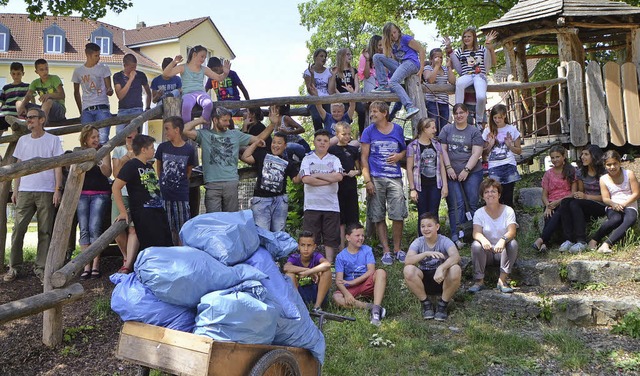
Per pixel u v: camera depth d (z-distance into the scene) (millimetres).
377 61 7855
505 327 5551
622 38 11914
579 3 9555
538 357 4938
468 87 8250
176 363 3498
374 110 6914
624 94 9094
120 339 3746
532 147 9305
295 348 4016
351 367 4777
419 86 7805
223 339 3514
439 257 5719
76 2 11109
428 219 5844
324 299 5895
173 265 3654
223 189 6812
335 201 6730
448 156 7062
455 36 18922
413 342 5148
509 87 8656
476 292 6070
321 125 8688
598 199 6793
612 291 5789
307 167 6656
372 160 6988
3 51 32469
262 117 8562
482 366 4758
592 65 9086
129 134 6512
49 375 4879
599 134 9031
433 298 6094
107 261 7742
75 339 5469
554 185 7062
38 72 8766
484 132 7594
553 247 6953
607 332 5375
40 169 5027
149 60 35312
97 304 6078
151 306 3686
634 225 6828
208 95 7504
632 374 4609
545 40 12055
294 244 4418
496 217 6188
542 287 6160
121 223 5844
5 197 7773
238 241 3982
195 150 7238
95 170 6941
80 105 8805
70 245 7934
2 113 8977
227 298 3555
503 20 10289
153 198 5895
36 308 4859
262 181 6734
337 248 6801
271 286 4000
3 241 7746
